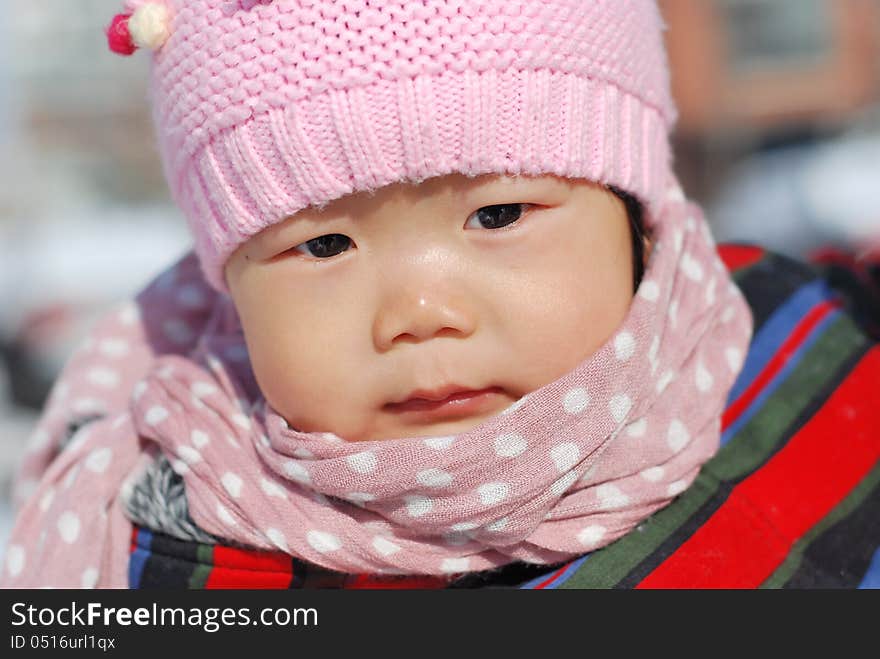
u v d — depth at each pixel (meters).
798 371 1.18
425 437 0.95
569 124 0.93
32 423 3.22
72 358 1.41
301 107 0.91
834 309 1.25
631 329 0.98
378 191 0.91
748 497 1.06
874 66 4.89
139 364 1.38
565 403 0.94
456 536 0.99
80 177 5.20
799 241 3.79
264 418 1.07
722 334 1.12
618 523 1.00
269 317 0.98
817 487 1.08
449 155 0.89
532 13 0.91
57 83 5.19
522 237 0.93
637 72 1.01
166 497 1.11
